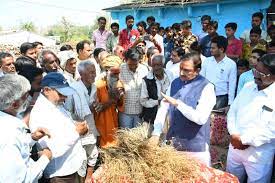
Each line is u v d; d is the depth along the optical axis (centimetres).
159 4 1226
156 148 275
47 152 273
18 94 232
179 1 1158
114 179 256
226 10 1061
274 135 320
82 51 548
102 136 455
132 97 492
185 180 262
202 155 324
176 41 785
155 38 837
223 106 532
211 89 319
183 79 322
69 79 442
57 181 299
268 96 322
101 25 898
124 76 495
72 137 297
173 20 1228
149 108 486
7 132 223
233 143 339
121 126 500
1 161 216
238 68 555
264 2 948
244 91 344
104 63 464
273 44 543
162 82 486
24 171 228
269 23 966
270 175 347
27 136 250
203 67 552
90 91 445
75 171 308
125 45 875
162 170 258
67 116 307
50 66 441
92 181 266
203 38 699
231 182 274
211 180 270
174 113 327
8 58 403
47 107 293
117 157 269
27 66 370
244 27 1019
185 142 322
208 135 333
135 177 253
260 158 332
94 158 388
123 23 1431
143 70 504
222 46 525
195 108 314
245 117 334
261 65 316
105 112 457
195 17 1155
